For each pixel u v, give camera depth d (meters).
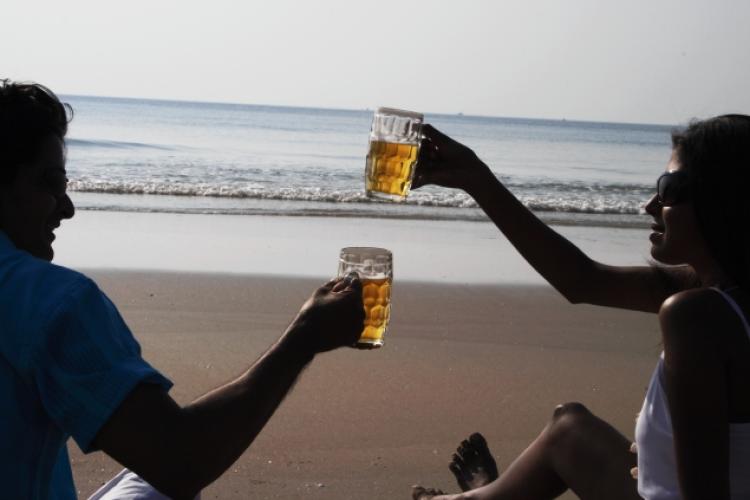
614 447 2.71
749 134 2.05
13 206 1.73
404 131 2.60
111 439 1.57
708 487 1.94
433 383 5.18
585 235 13.08
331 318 1.91
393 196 2.68
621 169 37.00
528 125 139.62
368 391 4.98
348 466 4.00
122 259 9.02
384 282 2.25
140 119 75.06
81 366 1.56
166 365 5.33
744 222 2.03
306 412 4.61
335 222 12.72
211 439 1.62
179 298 7.16
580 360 5.85
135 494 2.31
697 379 1.93
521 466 2.93
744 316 1.97
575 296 2.93
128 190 15.99
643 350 6.17
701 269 2.16
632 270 2.92
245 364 5.43
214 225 11.89
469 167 2.90
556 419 2.87
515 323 6.81
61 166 1.77
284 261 9.30
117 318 1.69
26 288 1.59
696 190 2.08
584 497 2.74
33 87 1.78
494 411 4.78
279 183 21.06
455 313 7.05
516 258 10.09
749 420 1.96
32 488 1.62
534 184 25.12
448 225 12.90
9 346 1.56
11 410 1.58
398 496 3.73
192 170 24.22
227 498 3.64
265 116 98.94
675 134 2.23
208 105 151.62
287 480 3.83
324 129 69.00
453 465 3.63
